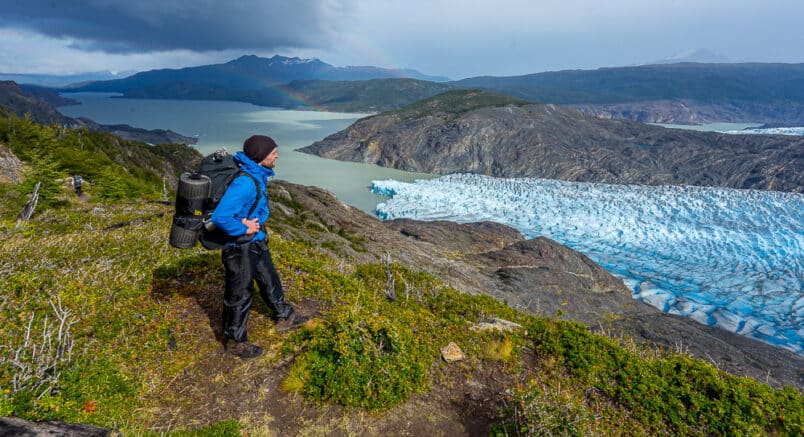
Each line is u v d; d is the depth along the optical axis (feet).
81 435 10.48
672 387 17.35
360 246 130.31
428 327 21.16
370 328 16.98
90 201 65.57
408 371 16.57
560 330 21.39
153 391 14.61
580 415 14.70
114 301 19.31
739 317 221.87
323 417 14.76
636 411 16.42
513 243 214.28
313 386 15.44
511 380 17.98
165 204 68.95
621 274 291.17
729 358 103.96
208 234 14.79
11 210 48.26
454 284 115.24
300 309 20.57
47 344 14.44
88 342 15.92
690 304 237.86
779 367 102.53
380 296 26.37
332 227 164.45
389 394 15.55
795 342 196.44
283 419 14.42
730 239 359.25
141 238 31.50
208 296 20.86
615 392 17.35
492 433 14.67
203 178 14.02
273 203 159.84
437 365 18.40
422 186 609.83
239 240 15.30
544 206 474.08
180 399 14.53
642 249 347.36
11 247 25.17
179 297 20.49
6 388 11.72
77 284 20.24
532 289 145.59
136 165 208.85
